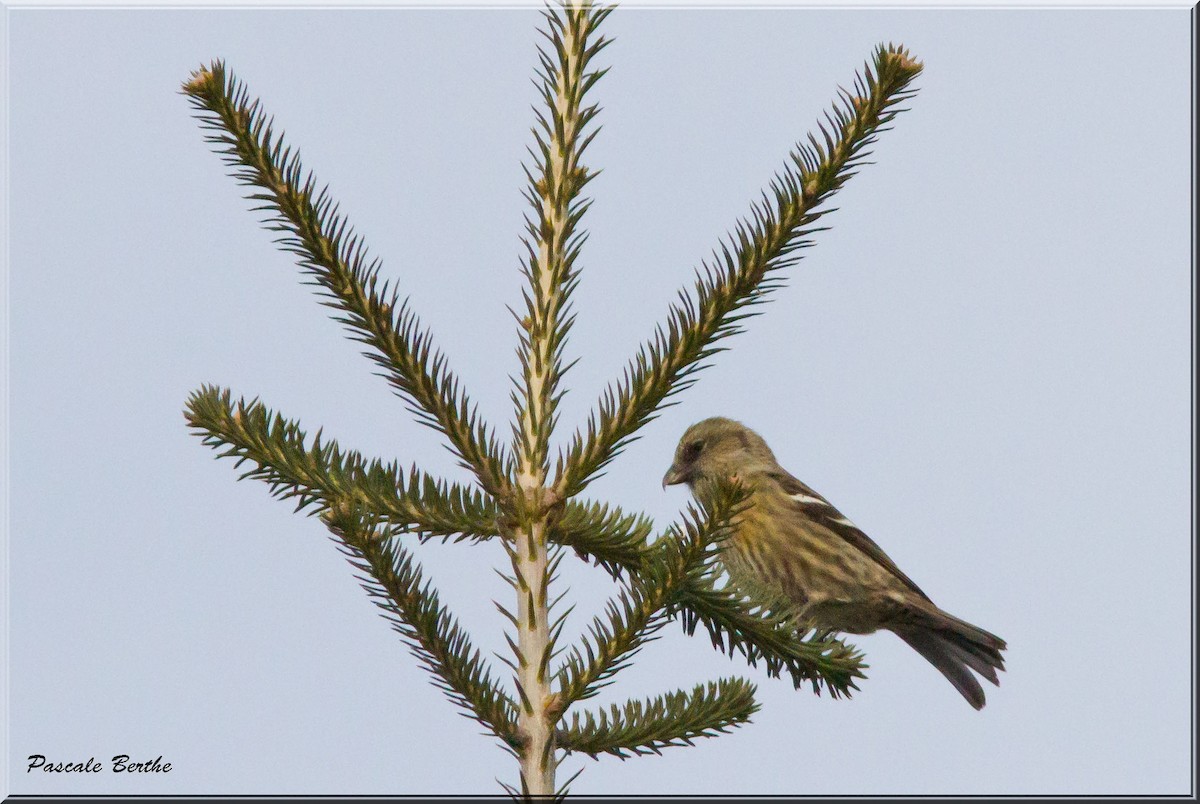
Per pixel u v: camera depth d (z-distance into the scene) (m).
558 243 7.66
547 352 7.55
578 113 7.70
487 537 7.75
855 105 7.09
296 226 7.09
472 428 7.23
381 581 6.55
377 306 7.12
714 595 8.18
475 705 6.72
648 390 7.23
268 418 8.14
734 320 7.30
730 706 7.14
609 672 6.83
